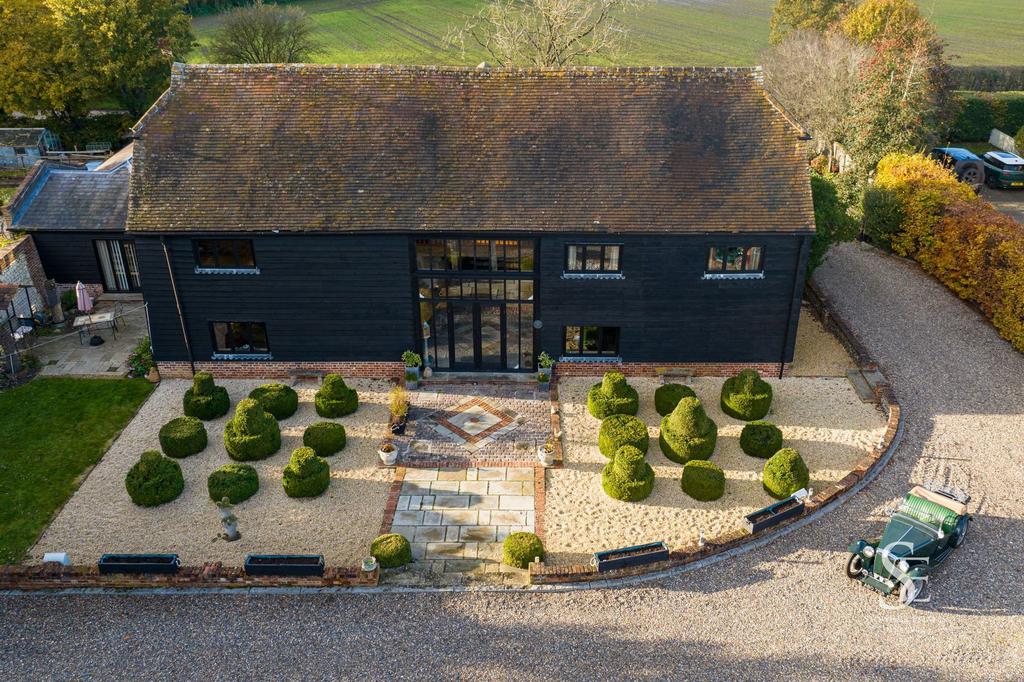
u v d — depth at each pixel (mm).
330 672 17562
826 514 22328
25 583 19766
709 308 27891
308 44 72250
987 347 31062
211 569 19766
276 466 24531
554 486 23688
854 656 17891
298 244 26953
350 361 29156
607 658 17891
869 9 53156
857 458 24688
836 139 47625
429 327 28859
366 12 98312
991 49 82375
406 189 26953
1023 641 18203
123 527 22016
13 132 53750
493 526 22078
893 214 39125
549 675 17469
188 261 27266
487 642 18328
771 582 20016
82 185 35031
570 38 49188
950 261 35031
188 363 29141
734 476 24047
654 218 26312
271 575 19703
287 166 27359
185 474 24188
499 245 27078
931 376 29047
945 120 51906
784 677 17375
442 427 26406
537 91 28344
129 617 19031
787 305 27766
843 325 30969
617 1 52312
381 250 27062
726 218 26266
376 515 22531
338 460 24797
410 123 27922
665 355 28859
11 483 23703
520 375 29172
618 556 20000
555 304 27859
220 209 26734
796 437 25750
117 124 58719
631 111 27922
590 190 26797
